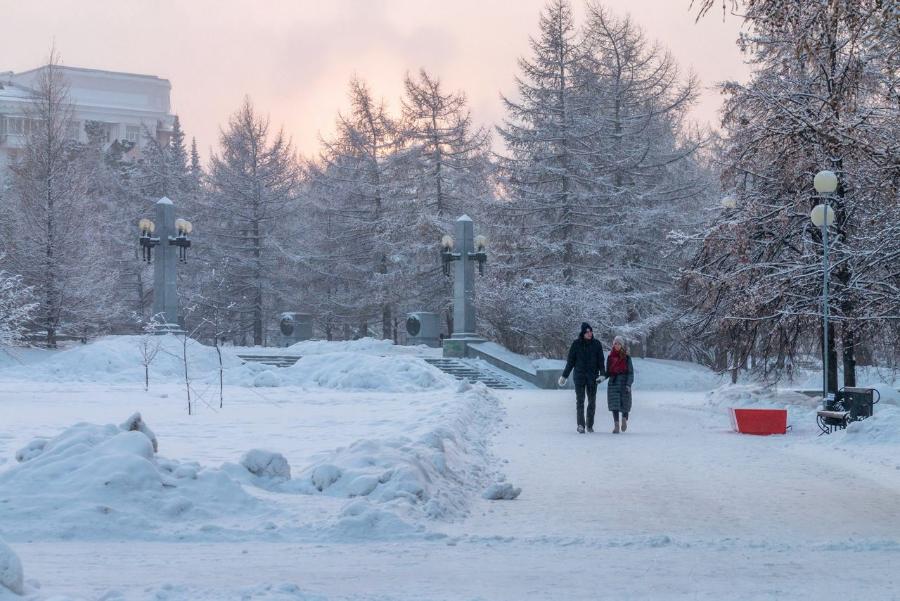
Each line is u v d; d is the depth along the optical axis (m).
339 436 15.52
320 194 58.78
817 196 21.72
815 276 22.89
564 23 50.44
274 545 7.50
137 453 9.24
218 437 15.41
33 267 46.97
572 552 7.18
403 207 54.22
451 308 54.06
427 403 23.72
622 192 49.09
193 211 63.03
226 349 44.34
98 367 36.75
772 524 8.48
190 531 7.92
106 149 100.81
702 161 66.19
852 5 11.89
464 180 54.56
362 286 58.19
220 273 59.31
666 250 30.77
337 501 9.24
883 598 5.55
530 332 46.50
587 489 10.70
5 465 11.23
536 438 16.64
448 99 55.12
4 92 104.94
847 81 13.59
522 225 50.19
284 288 60.66
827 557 6.95
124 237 62.62
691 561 6.79
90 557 6.91
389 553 7.14
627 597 5.58
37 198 47.50
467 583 5.99
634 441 16.16
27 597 5.06
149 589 5.49
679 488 10.77
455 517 8.84
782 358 25.14
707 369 47.16
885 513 9.09
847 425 16.17
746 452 14.48
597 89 51.53
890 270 22.55
